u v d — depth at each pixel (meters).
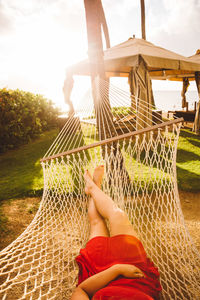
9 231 2.60
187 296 1.52
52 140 7.61
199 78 7.24
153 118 7.25
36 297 1.64
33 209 3.10
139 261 1.34
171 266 1.84
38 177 4.30
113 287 1.12
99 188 2.04
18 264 2.01
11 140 7.03
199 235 2.32
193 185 3.55
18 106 7.38
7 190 3.76
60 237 2.33
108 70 7.89
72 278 1.76
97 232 1.61
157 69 9.16
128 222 1.54
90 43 3.45
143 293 1.09
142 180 3.64
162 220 2.59
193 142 6.25
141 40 6.20
